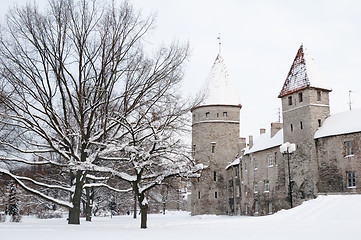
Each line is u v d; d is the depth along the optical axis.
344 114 39.00
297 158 41.22
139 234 15.31
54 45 21.69
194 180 23.19
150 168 21.55
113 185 43.28
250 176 51.16
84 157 22.75
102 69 21.58
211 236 13.66
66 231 17.66
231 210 57.19
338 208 23.25
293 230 15.34
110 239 13.04
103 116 23.41
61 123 25.50
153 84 22.50
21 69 21.30
